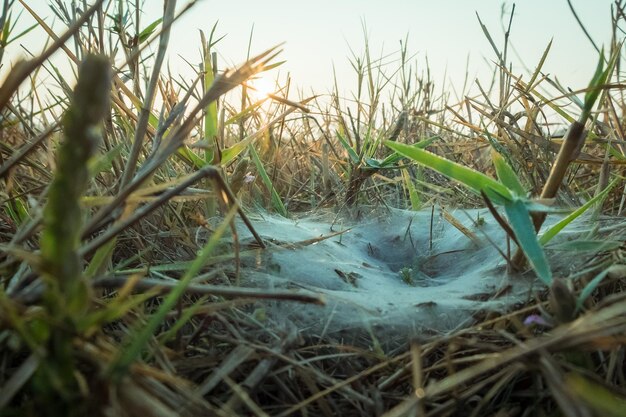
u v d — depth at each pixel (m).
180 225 0.29
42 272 0.12
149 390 0.14
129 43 0.30
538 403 0.17
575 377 0.14
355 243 0.37
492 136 0.38
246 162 0.29
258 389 0.18
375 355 0.19
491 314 0.22
